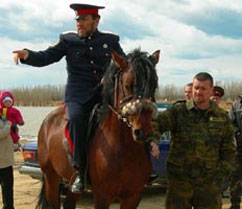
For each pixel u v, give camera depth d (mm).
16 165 12562
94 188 4891
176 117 4535
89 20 5266
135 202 4875
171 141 4641
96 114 5047
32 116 33562
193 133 4441
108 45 5336
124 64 4449
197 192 4535
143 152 4699
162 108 7191
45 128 6152
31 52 5098
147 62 4320
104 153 4703
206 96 4398
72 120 4977
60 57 5410
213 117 4457
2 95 7438
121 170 4629
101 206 4797
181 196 4543
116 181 4668
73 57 5340
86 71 5293
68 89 5348
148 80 4238
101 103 5105
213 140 4445
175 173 4562
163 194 8969
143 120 4176
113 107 4723
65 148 5301
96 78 5285
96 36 5348
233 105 6953
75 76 5328
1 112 7402
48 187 6301
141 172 4723
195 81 4422
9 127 6660
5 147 6750
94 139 4902
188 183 4523
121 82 4504
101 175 4727
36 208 6527
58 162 5637
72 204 6082
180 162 4512
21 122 8109
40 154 6238
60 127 5727
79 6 5246
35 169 8047
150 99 4266
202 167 4465
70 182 5277
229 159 4531
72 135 5008
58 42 5406
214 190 4512
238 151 6832
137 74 4258
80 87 5262
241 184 6945
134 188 4754
